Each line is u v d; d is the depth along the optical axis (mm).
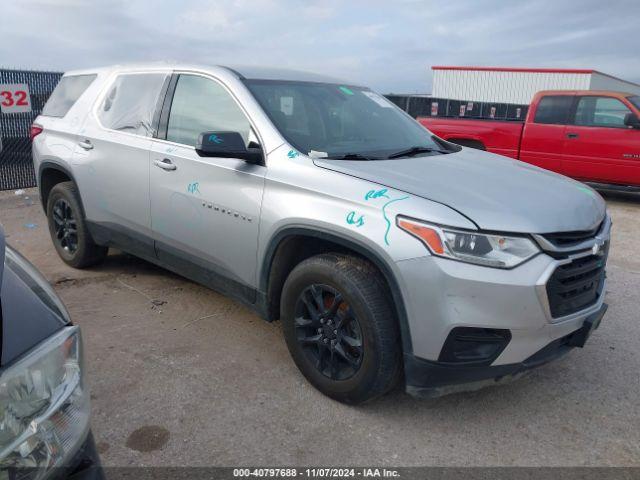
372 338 2861
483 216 2676
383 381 2920
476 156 3963
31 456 1464
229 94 3738
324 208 3000
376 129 3986
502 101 29906
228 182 3510
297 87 3951
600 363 3748
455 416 3115
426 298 2646
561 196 3123
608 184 9352
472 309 2604
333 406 3164
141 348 3779
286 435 2902
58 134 5082
